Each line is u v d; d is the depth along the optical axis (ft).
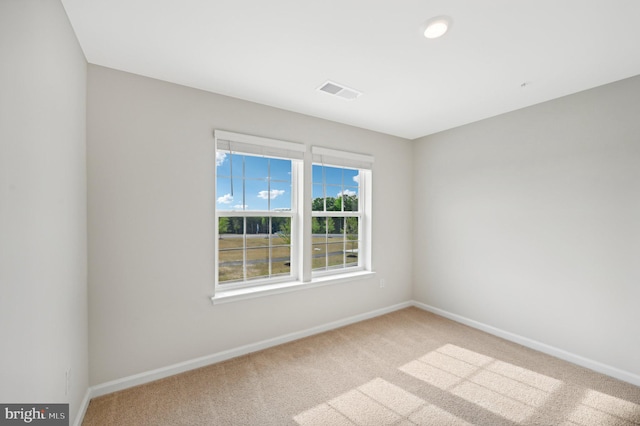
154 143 6.56
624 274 6.65
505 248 9.02
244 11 4.39
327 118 9.45
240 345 7.79
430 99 7.94
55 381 4.02
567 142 7.63
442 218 10.98
